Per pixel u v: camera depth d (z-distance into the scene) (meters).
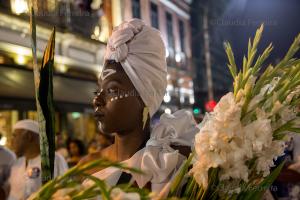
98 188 0.69
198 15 17.33
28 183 2.61
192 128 1.12
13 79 6.29
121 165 0.63
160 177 0.97
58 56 8.51
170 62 15.19
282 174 1.99
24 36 7.03
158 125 1.09
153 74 1.06
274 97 0.81
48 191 0.65
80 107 7.52
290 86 0.82
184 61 15.86
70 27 8.20
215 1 12.45
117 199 0.65
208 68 12.10
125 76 1.07
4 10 6.58
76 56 9.06
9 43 6.83
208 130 0.80
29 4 0.92
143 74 1.05
